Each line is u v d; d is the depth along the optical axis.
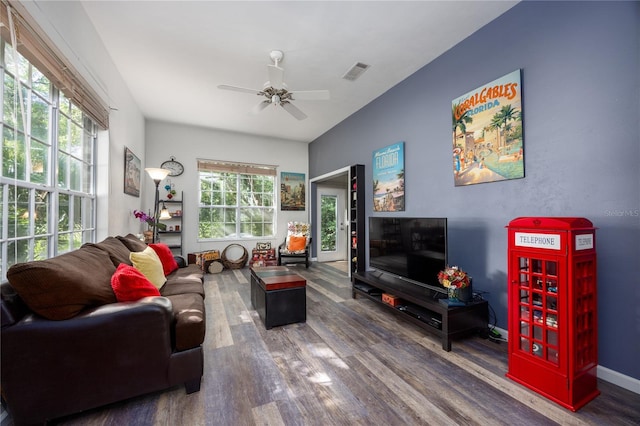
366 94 3.79
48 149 1.87
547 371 1.56
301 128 5.28
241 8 2.20
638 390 1.59
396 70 3.17
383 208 3.73
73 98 1.96
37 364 1.28
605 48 1.70
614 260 1.68
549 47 1.97
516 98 2.17
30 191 1.67
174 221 5.00
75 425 1.35
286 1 2.12
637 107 1.58
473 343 2.23
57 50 1.71
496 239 2.34
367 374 1.79
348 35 2.54
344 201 6.57
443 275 2.27
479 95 2.46
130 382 1.45
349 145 4.61
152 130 4.83
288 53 2.82
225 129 5.34
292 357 2.00
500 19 2.29
